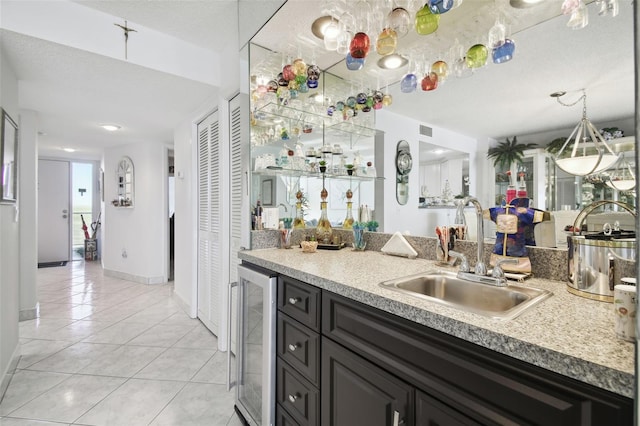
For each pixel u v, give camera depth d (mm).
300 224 2227
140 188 4637
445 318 787
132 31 2076
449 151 1577
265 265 1591
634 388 486
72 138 4320
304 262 1529
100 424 1620
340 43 1681
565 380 602
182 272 3482
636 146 479
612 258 904
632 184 994
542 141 1228
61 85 2416
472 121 1473
